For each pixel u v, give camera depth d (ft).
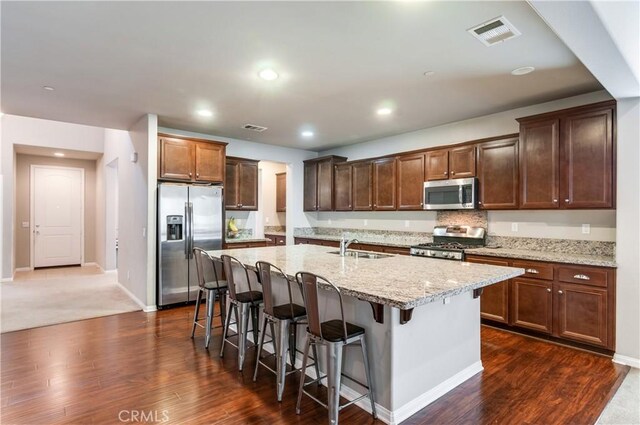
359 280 7.63
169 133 16.76
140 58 9.45
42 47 8.82
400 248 15.97
